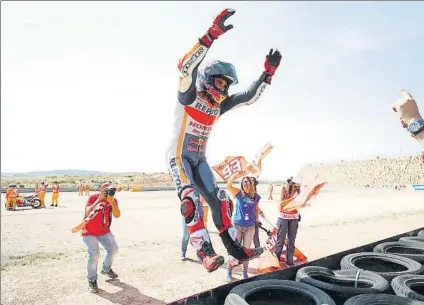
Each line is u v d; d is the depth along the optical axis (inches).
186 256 319.0
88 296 217.5
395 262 147.9
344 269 139.7
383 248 165.6
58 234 451.2
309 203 263.6
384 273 132.7
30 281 248.7
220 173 187.2
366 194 1002.1
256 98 116.8
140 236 427.8
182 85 100.3
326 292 114.8
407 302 103.1
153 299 211.0
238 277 252.8
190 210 98.1
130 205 903.1
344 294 113.0
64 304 203.5
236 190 234.1
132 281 247.1
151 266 284.5
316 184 259.9
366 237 404.5
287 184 267.9
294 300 109.1
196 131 105.3
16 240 407.5
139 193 1617.9
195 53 94.7
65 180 2402.8
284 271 128.6
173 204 931.3
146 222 560.1
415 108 76.2
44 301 208.5
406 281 123.3
